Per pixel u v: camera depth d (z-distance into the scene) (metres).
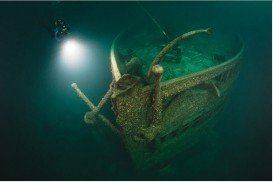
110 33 9.03
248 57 8.45
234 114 7.51
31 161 6.22
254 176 6.30
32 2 8.70
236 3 8.89
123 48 6.44
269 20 8.57
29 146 6.48
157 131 4.38
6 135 6.66
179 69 5.34
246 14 8.92
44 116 7.04
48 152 6.39
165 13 9.18
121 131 4.28
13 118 6.99
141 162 5.19
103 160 6.20
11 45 8.38
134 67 4.22
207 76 4.76
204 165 6.32
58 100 7.34
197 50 6.41
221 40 7.12
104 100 4.63
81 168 6.14
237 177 6.24
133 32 7.04
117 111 3.98
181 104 4.75
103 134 5.48
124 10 9.41
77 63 8.06
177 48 5.40
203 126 5.91
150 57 5.92
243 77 8.18
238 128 7.21
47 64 8.08
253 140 7.00
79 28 8.95
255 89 7.98
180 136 5.39
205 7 9.09
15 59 8.16
